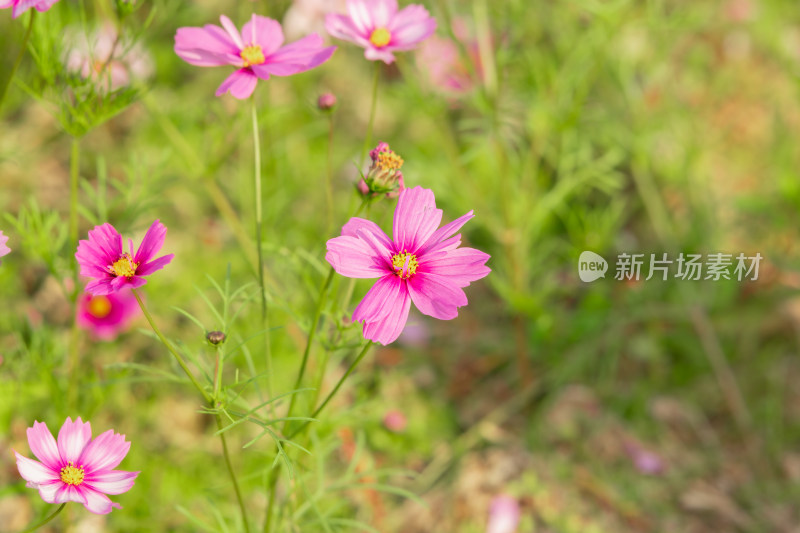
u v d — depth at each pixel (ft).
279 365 3.39
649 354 3.99
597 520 3.41
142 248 2.15
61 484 2.15
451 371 3.98
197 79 4.48
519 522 3.39
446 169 4.00
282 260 2.79
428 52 3.43
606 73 4.22
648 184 4.23
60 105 2.55
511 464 3.60
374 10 2.49
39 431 2.16
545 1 3.81
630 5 3.49
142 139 4.28
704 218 4.20
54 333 3.43
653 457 3.60
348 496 3.32
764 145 4.76
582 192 4.39
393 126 4.75
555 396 3.84
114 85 3.02
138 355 3.52
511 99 3.66
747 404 3.86
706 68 5.10
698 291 4.02
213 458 3.29
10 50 3.67
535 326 3.93
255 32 2.35
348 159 4.53
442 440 3.70
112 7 3.15
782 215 4.26
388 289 2.14
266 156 3.45
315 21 3.76
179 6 3.84
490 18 3.47
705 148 4.40
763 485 3.55
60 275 2.76
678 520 3.43
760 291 4.06
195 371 3.37
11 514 3.04
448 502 3.45
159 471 3.22
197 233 4.11
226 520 3.12
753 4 5.31
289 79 4.56
